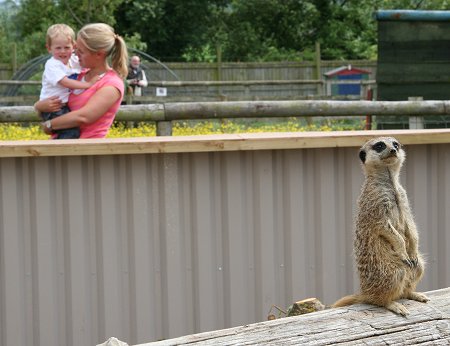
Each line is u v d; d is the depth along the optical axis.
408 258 3.25
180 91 20.83
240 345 2.65
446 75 10.55
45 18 27.06
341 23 32.50
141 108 6.48
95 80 5.04
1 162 4.33
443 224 4.98
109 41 5.04
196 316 4.61
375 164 3.43
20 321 4.42
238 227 4.62
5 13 27.53
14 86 18.72
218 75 22.31
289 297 4.72
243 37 31.69
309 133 4.80
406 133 4.77
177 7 31.03
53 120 4.90
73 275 4.44
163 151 4.36
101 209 4.45
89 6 25.08
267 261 4.68
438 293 3.29
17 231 4.39
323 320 2.88
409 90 10.65
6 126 11.48
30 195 4.39
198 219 4.56
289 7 32.50
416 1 32.44
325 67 23.30
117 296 4.51
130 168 4.47
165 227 4.53
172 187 4.53
